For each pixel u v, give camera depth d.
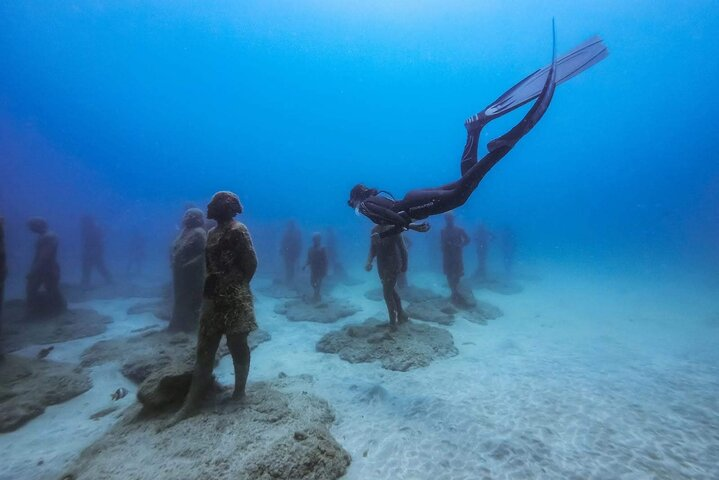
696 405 5.02
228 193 4.61
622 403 5.11
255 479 3.07
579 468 3.62
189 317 8.32
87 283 14.60
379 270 8.27
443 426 4.51
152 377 4.67
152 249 28.20
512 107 3.59
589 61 3.39
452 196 3.44
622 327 9.65
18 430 4.71
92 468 3.33
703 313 10.81
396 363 6.73
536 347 7.98
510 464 3.71
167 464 3.28
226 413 4.25
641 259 26.27
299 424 4.03
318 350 7.87
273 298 13.73
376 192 4.39
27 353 7.59
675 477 3.47
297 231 16.05
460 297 11.44
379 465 3.73
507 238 19.11
